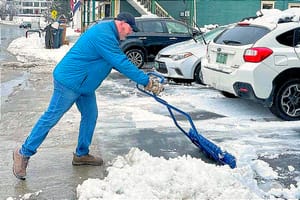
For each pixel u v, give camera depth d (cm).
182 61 1064
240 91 726
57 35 2178
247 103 870
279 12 808
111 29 453
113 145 585
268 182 466
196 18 2406
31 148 456
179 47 1116
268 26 725
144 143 596
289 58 707
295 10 814
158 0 2484
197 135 533
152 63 1536
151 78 472
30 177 471
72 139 614
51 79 1219
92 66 453
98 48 448
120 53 455
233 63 736
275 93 725
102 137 621
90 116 493
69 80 448
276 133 647
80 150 504
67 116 743
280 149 571
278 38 714
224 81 757
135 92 1016
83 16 2969
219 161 507
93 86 463
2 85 1109
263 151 562
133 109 807
